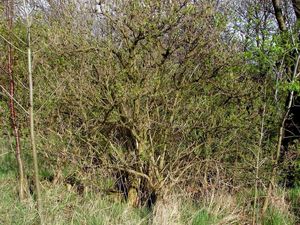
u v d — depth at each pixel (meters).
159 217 4.65
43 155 5.91
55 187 5.65
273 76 5.38
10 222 4.55
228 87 5.48
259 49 5.10
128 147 5.62
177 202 5.04
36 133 5.56
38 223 4.57
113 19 5.00
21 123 5.72
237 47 5.59
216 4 5.37
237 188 5.59
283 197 5.45
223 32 5.45
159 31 4.92
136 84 5.04
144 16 4.94
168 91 5.30
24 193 5.51
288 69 5.36
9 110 5.78
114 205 5.11
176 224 4.59
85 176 5.48
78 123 5.62
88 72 5.20
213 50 5.36
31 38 5.29
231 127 5.42
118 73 5.07
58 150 5.56
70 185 5.84
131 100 5.15
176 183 5.50
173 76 5.36
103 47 5.15
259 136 5.61
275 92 5.44
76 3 5.15
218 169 5.68
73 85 5.20
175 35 5.15
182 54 5.30
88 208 4.97
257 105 5.51
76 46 5.12
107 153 5.48
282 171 5.88
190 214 4.94
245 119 5.52
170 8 4.95
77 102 5.29
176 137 5.49
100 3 4.96
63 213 4.86
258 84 5.58
